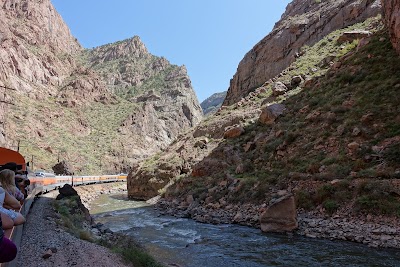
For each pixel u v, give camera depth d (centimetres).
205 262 1070
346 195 1491
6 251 292
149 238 1474
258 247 1241
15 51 10062
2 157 1150
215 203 2189
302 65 4200
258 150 2647
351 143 1828
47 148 6675
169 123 17062
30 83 9762
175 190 2961
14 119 6925
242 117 3575
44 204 1566
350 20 4847
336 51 3919
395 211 1273
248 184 2108
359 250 1120
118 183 6031
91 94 12525
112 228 1761
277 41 5916
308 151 2131
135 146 10406
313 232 1385
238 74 6762
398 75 2270
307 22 5653
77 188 3872
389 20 2647
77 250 826
